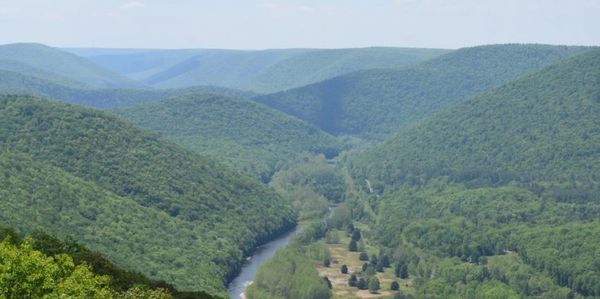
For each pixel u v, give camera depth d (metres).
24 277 112.00
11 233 175.75
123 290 163.75
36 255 115.44
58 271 123.75
